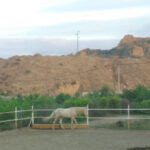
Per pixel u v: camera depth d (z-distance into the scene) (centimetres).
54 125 2905
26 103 3353
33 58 13312
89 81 12006
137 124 3141
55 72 12388
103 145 2123
